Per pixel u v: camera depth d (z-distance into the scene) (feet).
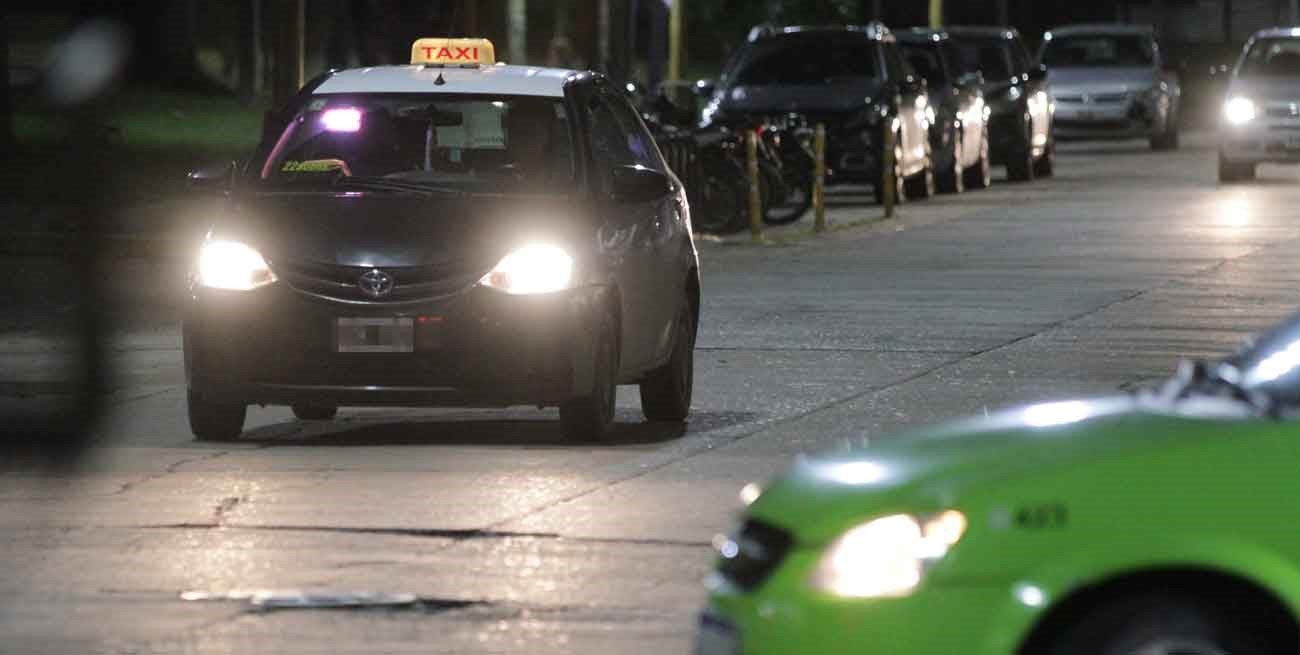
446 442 119.14
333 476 108.06
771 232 259.19
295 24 250.98
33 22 591.78
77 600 82.84
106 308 168.14
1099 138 493.36
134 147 343.26
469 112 121.70
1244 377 62.03
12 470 109.50
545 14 579.48
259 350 114.11
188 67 500.74
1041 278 203.10
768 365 148.87
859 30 299.17
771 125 266.36
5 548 91.86
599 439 117.80
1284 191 315.99
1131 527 52.16
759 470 110.11
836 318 174.19
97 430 122.11
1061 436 55.26
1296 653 52.85
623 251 119.03
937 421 126.11
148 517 98.02
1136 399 60.59
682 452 115.65
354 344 113.09
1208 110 581.53
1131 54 449.48
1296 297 186.19
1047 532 52.34
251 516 98.07
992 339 160.97
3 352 153.69
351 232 114.52
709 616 56.90
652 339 122.83
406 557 90.02
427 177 119.14
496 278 113.19
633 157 128.57
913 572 52.85
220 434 119.14
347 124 121.39
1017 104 350.84
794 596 53.72
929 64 327.06
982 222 271.28
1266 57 337.11
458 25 287.28
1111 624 52.95
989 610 52.31
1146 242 238.48
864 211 294.05
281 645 76.38
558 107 121.70
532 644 76.54
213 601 82.74
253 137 396.16
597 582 85.76
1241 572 52.01
